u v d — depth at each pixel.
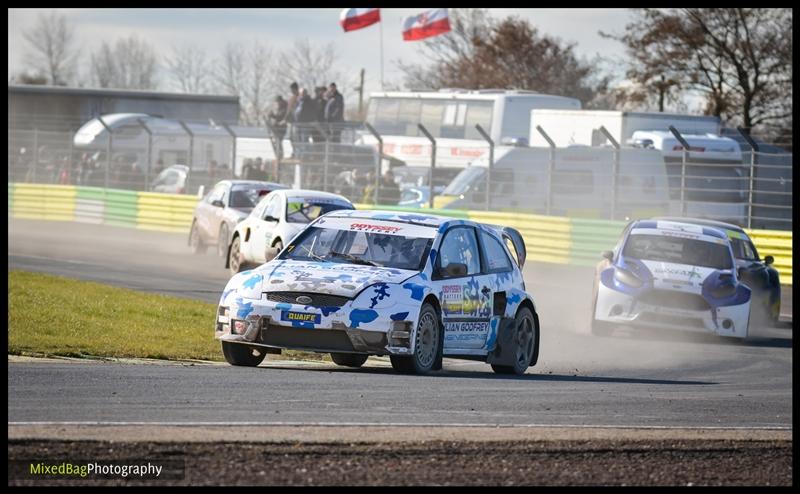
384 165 125.06
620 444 26.81
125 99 158.38
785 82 185.25
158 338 48.75
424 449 25.23
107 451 23.61
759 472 25.17
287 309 38.75
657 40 189.12
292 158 121.69
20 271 77.56
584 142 113.69
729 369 48.66
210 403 30.31
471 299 42.41
